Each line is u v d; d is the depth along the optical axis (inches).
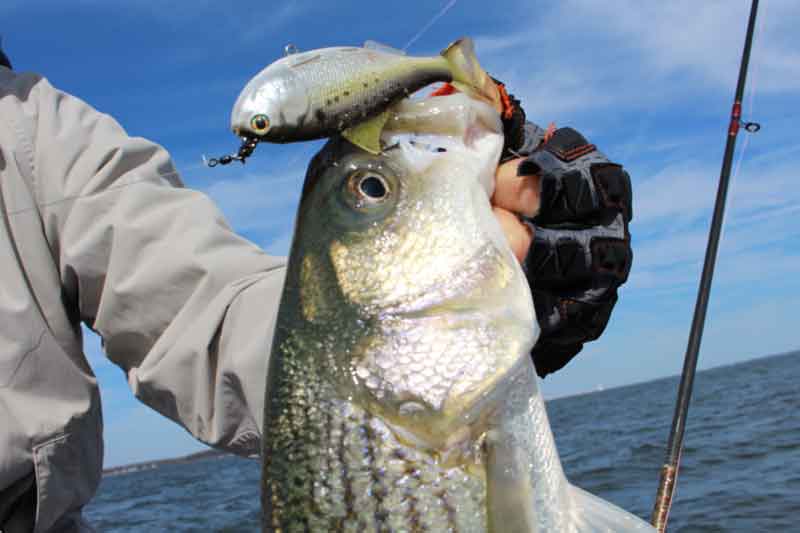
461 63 22.9
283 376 22.1
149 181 27.5
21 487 27.9
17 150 27.9
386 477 21.1
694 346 41.5
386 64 21.2
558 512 21.9
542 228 24.5
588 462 218.2
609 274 24.7
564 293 25.0
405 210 22.2
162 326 26.8
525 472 21.5
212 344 26.0
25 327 27.5
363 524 21.1
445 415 21.2
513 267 22.2
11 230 27.7
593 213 24.6
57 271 28.2
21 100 28.5
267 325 25.3
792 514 116.2
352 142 22.1
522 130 24.6
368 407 21.4
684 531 117.0
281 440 21.8
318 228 22.5
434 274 21.8
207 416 26.1
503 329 21.6
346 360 21.6
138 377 26.9
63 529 30.3
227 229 27.5
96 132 28.4
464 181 22.4
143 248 26.8
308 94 20.3
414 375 21.3
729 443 203.5
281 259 27.1
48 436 27.5
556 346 25.8
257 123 20.0
